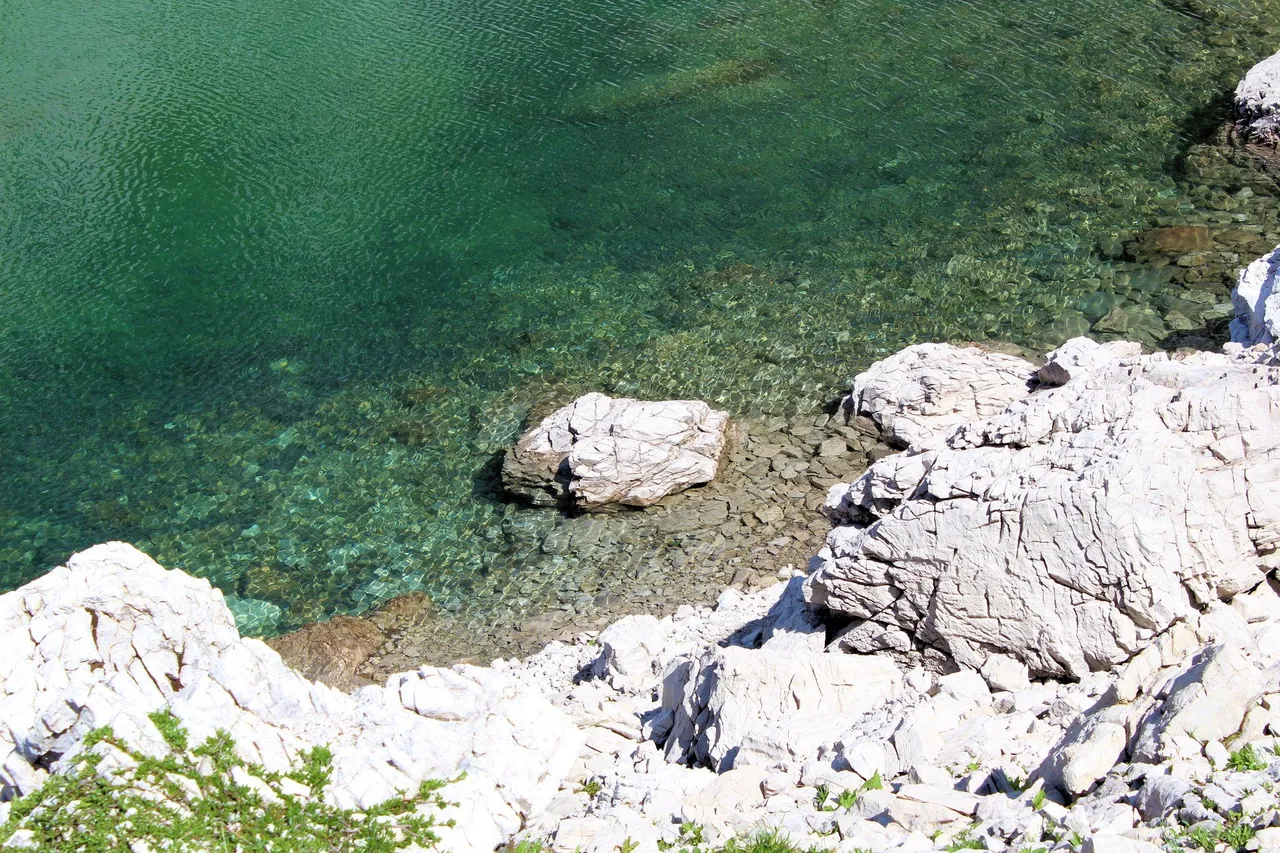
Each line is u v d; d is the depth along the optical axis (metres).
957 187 47.97
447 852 16.73
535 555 33.34
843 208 47.88
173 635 18.47
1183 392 18.98
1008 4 62.41
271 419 40.28
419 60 63.56
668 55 61.59
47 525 36.09
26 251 49.53
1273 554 18.02
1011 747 15.36
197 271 48.28
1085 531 17.81
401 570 33.44
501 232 49.38
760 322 41.97
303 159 55.00
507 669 28.33
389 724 18.36
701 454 35.09
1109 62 55.25
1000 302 40.59
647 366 40.59
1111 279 40.62
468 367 41.97
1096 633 17.80
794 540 31.89
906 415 34.97
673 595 30.53
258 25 68.38
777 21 63.78
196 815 16.27
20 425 40.84
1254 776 11.48
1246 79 48.50
